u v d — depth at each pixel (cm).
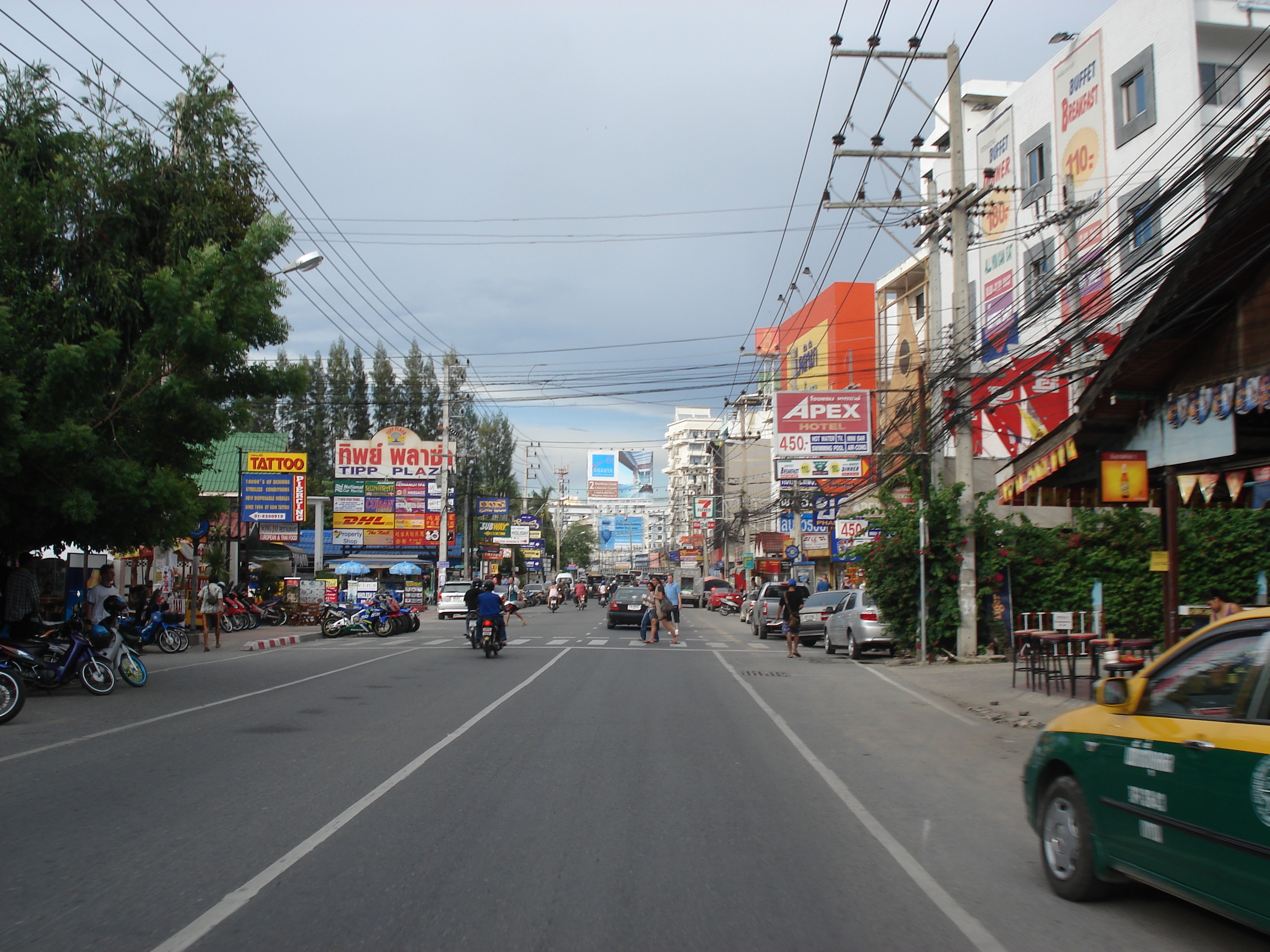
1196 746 470
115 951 475
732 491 7562
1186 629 1543
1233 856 439
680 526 12319
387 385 6006
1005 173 3284
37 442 1430
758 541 6397
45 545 1711
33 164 1602
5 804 787
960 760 1013
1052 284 1888
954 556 2195
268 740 1091
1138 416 1189
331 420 6016
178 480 1638
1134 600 2177
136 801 795
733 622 4572
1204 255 962
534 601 6850
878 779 909
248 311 1579
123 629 2305
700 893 567
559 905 543
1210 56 2475
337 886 574
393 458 5569
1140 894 569
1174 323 1026
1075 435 1225
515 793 823
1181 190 1103
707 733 1159
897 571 2230
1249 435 1099
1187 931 514
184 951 475
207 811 759
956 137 2019
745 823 735
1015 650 1822
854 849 667
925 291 4094
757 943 491
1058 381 2680
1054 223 2386
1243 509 1956
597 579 9762
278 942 486
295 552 5328
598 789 842
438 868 611
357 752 1012
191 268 1563
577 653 2439
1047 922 527
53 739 1107
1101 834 538
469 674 1864
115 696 1520
